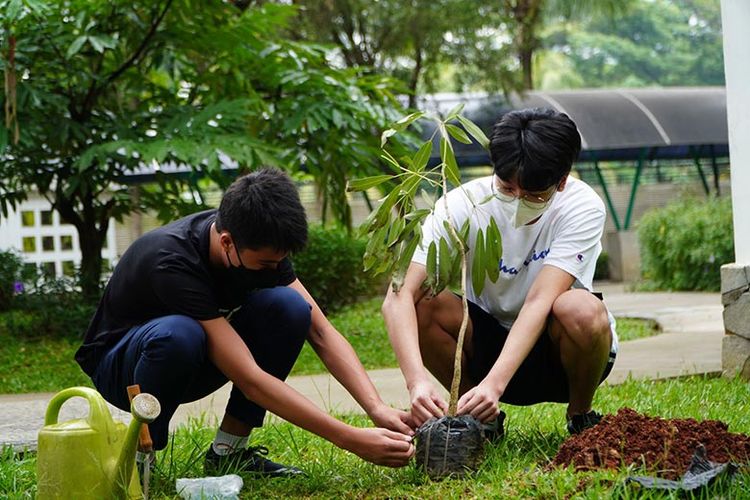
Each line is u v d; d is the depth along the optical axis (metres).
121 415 4.35
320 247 11.42
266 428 3.99
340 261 11.62
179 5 8.46
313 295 11.36
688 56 40.00
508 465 2.98
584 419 3.47
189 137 8.22
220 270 3.00
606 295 14.30
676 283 14.36
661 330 8.69
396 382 5.74
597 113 17.92
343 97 8.76
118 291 3.09
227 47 8.64
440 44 15.04
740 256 5.44
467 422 2.99
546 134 3.08
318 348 3.21
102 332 3.14
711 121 18.11
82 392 2.69
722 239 13.73
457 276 3.13
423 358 3.56
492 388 3.08
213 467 3.29
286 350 3.16
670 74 40.12
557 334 3.32
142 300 3.05
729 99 5.45
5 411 4.80
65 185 9.27
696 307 10.34
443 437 2.97
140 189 9.55
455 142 16.91
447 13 14.88
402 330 3.26
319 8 14.37
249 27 8.54
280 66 8.91
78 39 7.85
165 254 2.99
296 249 2.79
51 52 8.43
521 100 17.11
